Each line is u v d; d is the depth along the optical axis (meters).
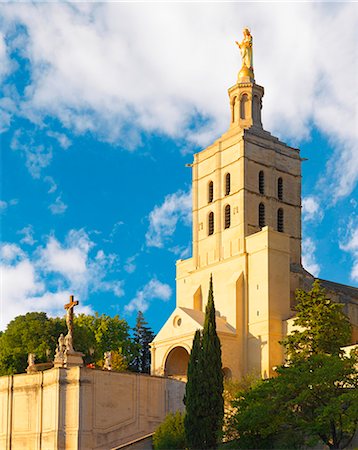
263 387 66.00
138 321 148.25
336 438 60.03
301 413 63.28
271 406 63.28
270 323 100.00
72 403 81.19
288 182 114.81
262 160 112.12
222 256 109.38
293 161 116.06
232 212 109.94
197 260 113.25
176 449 74.00
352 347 83.44
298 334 85.06
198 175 117.62
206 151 117.00
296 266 110.69
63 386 81.94
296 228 113.81
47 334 105.56
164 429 76.50
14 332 105.81
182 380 89.06
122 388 84.44
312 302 86.50
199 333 74.75
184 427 72.62
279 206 112.75
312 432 60.31
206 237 113.12
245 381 86.75
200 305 110.12
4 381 85.94
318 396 62.97
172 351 101.56
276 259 103.25
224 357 100.00
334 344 83.12
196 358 73.56
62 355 85.31
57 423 80.81
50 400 82.25
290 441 62.91
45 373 83.56
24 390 84.44
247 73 118.62
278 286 102.38
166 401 87.62
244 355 101.44
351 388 63.84
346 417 58.84
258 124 116.31
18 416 84.12
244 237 106.81
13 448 83.50
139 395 85.62
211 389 72.31
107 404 82.88
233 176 111.25
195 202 116.69
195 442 70.75
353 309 105.56
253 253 104.75
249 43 120.00
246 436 65.50
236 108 116.81
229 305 104.12
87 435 80.50
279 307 101.44
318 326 83.69
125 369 115.31
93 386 82.19
